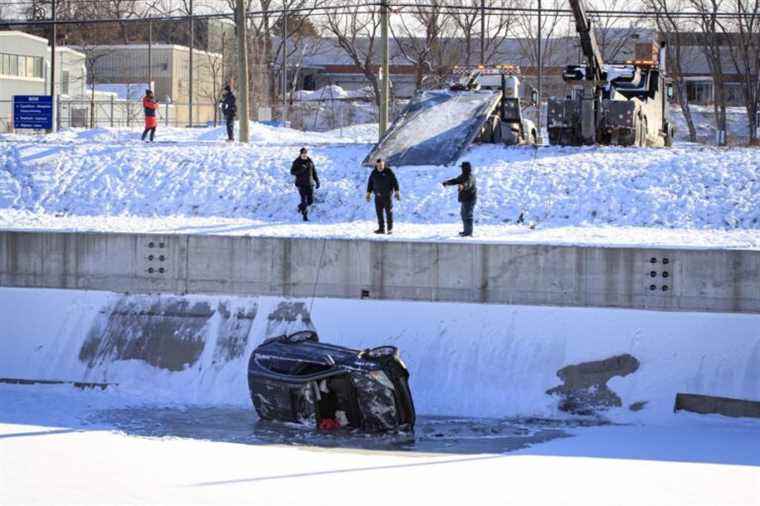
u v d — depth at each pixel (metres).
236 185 62.69
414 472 33.28
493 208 57.81
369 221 58.38
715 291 44.12
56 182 64.00
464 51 144.38
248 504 29.55
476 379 44.12
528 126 77.25
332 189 61.81
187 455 35.31
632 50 118.00
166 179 63.59
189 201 61.69
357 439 38.34
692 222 55.12
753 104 115.06
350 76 171.12
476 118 68.44
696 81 153.62
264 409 40.62
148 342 47.22
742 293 43.91
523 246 45.53
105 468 33.47
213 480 32.09
